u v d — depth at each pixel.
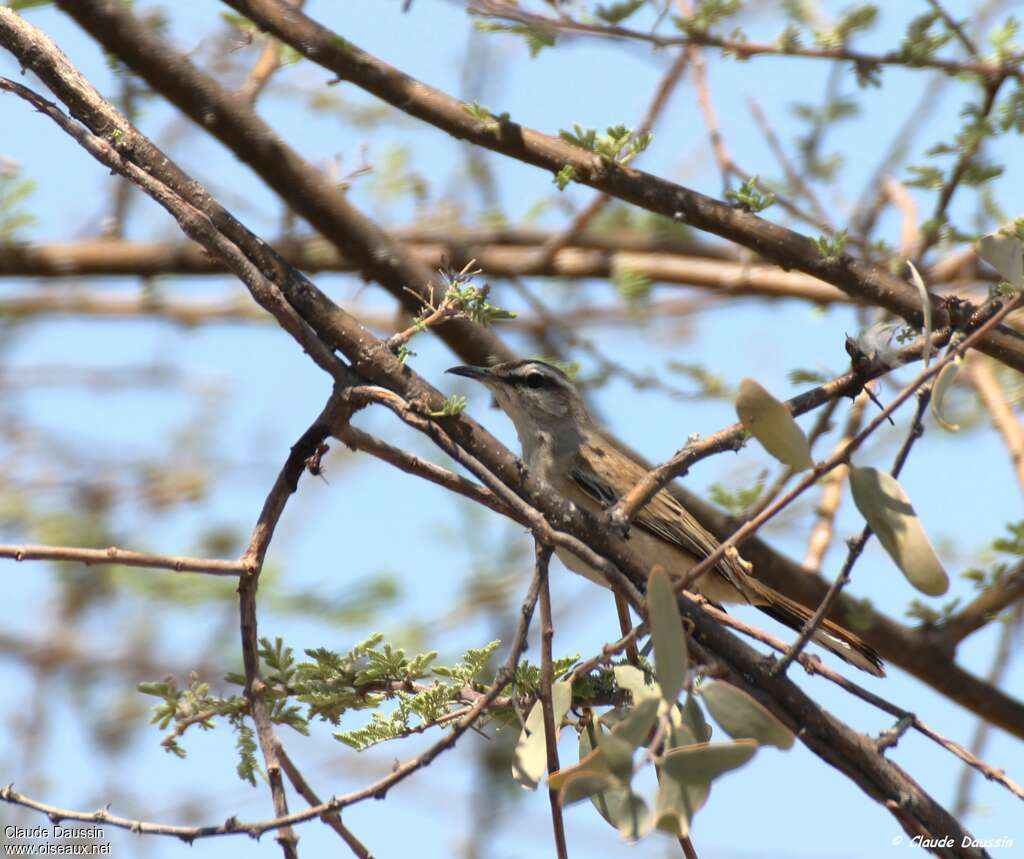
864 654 11.21
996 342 9.57
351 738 7.93
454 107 10.09
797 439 6.67
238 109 11.19
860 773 7.66
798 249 9.90
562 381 13.16
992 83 10.61
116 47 10.87
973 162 10.70
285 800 7.49
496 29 10.37
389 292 11.80
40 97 8.70
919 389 6.64
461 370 13.11
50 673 14.97
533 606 7.27
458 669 8.35
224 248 8.42
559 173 9.87
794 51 10.66
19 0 10.65
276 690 8.28
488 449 8.18
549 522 8.05
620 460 13.00
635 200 10.07
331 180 11.78
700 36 10.52
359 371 8.43
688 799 5.97
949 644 12.36
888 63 10.63
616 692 8.34
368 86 10.19
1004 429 12.89
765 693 7.62
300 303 8.52
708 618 7.67
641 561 8.05
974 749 12.42
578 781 6.03
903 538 6.53
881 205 13.35
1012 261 6.83
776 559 12.70
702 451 7.93
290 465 8.34
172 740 7.95
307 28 10.18
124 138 8.84
